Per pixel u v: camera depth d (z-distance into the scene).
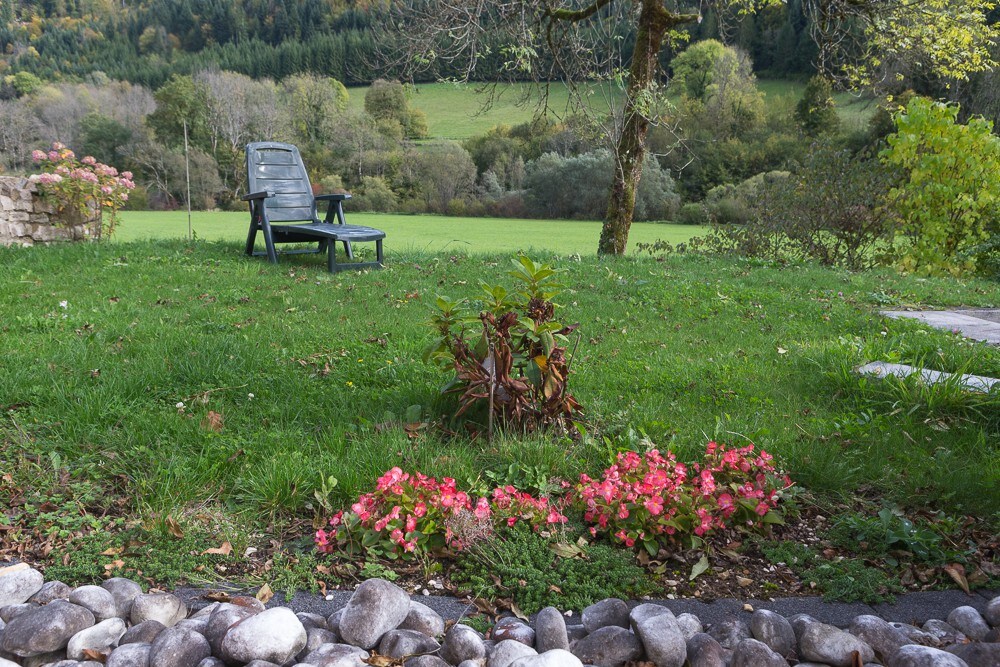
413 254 9.51
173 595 2.02
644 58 10.73
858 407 3.84
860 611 2.09
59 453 2.90
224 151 40.84
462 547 2.31
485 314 3.03
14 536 2.33
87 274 6.89
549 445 2.96
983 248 10.58
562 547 2.33
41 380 3.61
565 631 1.85
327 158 38.69
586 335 5.18
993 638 1.83
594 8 10.50
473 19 9.28
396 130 40.16
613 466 2.57
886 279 8.69
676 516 2.43
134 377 3.69
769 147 31.55
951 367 4.53
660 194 30.05
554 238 20.92
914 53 11.98
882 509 2.63
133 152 39.97
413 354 4.49
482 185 35.19
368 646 1.84
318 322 5.33
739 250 11.20
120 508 2.57
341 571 2.22
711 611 2.07
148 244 8.94
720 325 5.68
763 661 1.70
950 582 2.26
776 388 4.08
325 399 3.63
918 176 10.42
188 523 2.44
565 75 10.67
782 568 2.35
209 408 3.49
